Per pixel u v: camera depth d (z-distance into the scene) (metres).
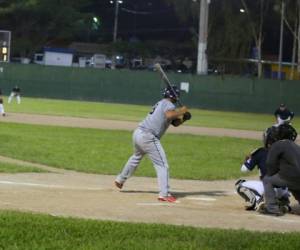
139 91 82.25
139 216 14.05
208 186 21.14
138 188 19.30
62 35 126.38
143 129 16.89
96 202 15.73
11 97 75.12
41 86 86.62
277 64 105.94
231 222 13.91
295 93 76.44
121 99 83.31
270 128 15.46
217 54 101.38
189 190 19.80
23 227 11.90
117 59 131.12
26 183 18.97
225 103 78.88
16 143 31.44
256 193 15.57
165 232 12.03
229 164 27.45
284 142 14.96
